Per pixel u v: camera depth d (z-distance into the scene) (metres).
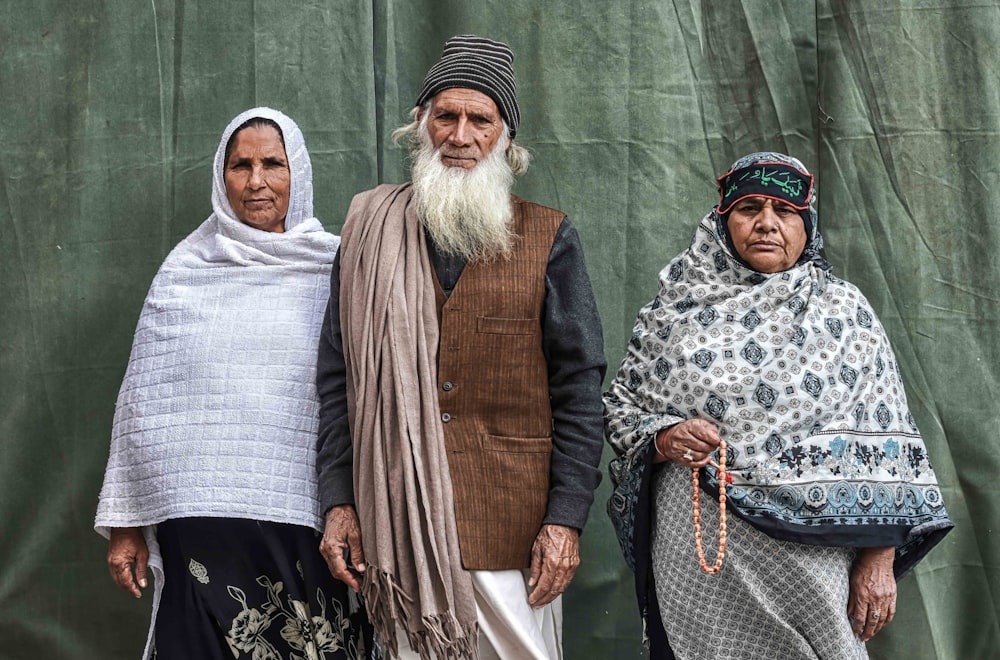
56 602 3.45
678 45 3.36
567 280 2.72
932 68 3.23
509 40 3.41
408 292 2.69
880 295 3.26
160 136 3.46
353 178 3.44
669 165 3.37
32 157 3.47
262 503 2.78
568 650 3.38
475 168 2.72
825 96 3.28
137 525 2.89
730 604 2.58
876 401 2.61
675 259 2.78
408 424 2.62
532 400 2.69
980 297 3.23
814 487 2.52
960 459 3.25
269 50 3.44
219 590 2.80
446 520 2.60
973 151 3.22
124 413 2.95
